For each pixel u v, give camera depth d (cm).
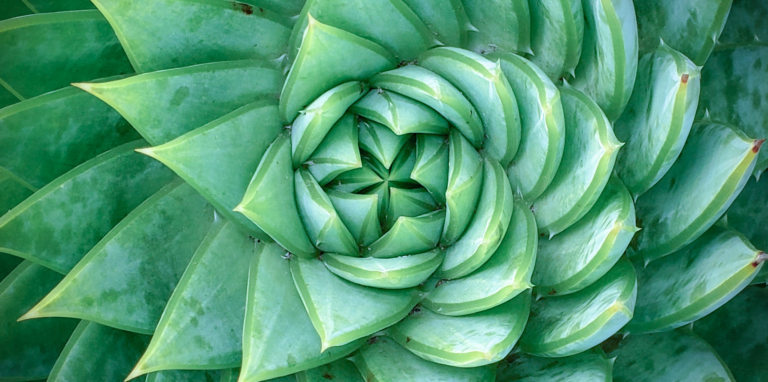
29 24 73
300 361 69
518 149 71
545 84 68
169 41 71
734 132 69
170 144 68
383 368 71
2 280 81
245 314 70
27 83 75
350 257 71
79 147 75
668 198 72
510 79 71
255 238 73
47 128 74
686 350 74
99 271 71
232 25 71
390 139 71
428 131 71
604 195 71
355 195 71
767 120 76
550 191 72
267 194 69
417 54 73
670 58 69
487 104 69
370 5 70
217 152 69
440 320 71
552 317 72
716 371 72
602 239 68
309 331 70
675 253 74
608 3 65
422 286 73
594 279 70
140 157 74
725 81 76
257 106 71
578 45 71
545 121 68
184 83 70
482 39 74
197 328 70
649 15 73
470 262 70
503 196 70
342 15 70
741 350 78
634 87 73
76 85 67
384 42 72
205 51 72
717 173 69
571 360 72
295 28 71
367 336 72
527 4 70
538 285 72
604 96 71
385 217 72
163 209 73
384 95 71
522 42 72
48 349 79
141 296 72
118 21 69
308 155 71
